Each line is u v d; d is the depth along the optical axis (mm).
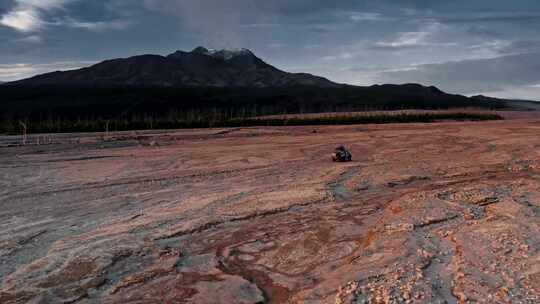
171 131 72562
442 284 9500
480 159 32156
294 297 9859
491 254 11055
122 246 14016
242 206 18859
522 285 9102
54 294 10680
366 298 9023
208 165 32812
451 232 13133
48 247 14164
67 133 72375
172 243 14352
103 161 35875
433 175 25734
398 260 11148
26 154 41312
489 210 15766
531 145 41031
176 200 20703
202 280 11344
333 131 66125
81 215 18250
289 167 30812
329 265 11883
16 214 18656
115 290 10852
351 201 19609
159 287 10961
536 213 15031
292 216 17281
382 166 29531
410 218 15055
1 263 12758
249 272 11812
